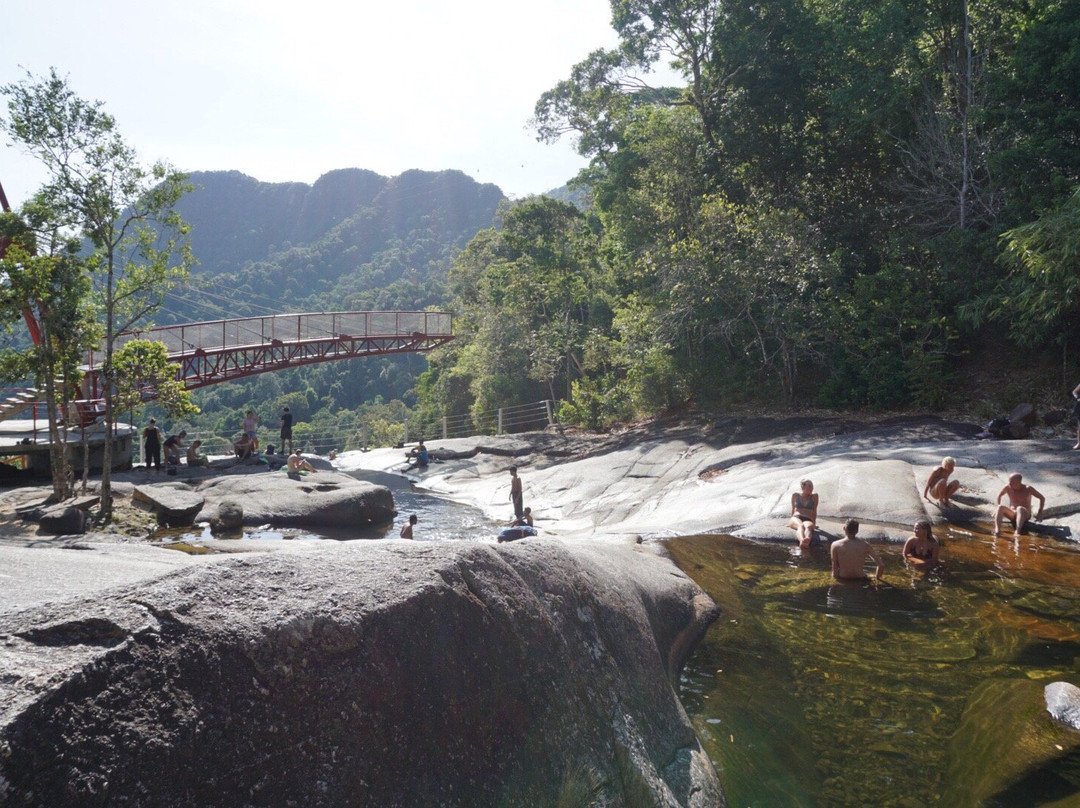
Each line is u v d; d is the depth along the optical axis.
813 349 20.31
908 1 20.97
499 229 51.25
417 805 2.41
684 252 21.41
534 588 3.62
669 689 4.49
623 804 3.17
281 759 2.16
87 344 13.94
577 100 28.48
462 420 42.38
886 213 22.84
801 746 4.53
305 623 2.40
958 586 8.06
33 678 1.84
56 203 13.19
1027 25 18.94
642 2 25.12
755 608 7.38
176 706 2.02
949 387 18.31
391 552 3.06
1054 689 5.02
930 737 4.62
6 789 1.64
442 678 2.72
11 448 17.50
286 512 14.87
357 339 34.38
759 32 23.84
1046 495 10.73
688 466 16.23
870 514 11.17
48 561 3.91
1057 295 14.98
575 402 26.16
